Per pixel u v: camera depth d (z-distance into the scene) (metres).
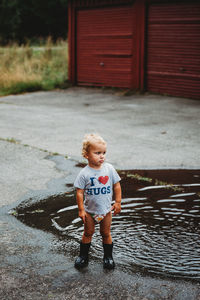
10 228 4.50
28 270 3.56
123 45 16.05
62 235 4.33
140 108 12.80
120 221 4.69
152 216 4.85
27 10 37.56
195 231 4.42
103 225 3.69
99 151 3.57
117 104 13.63
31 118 11.38
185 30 13.92
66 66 20.36
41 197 5.51
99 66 17.16
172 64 14.57
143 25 15.12
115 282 3.37
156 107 12.92
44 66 20.22
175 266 3.64
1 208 5.11
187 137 9.02
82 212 3.61
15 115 11.86
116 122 10.78
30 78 17.91
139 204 5.24
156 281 3.38
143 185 5.98
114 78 16.70
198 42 13.62
